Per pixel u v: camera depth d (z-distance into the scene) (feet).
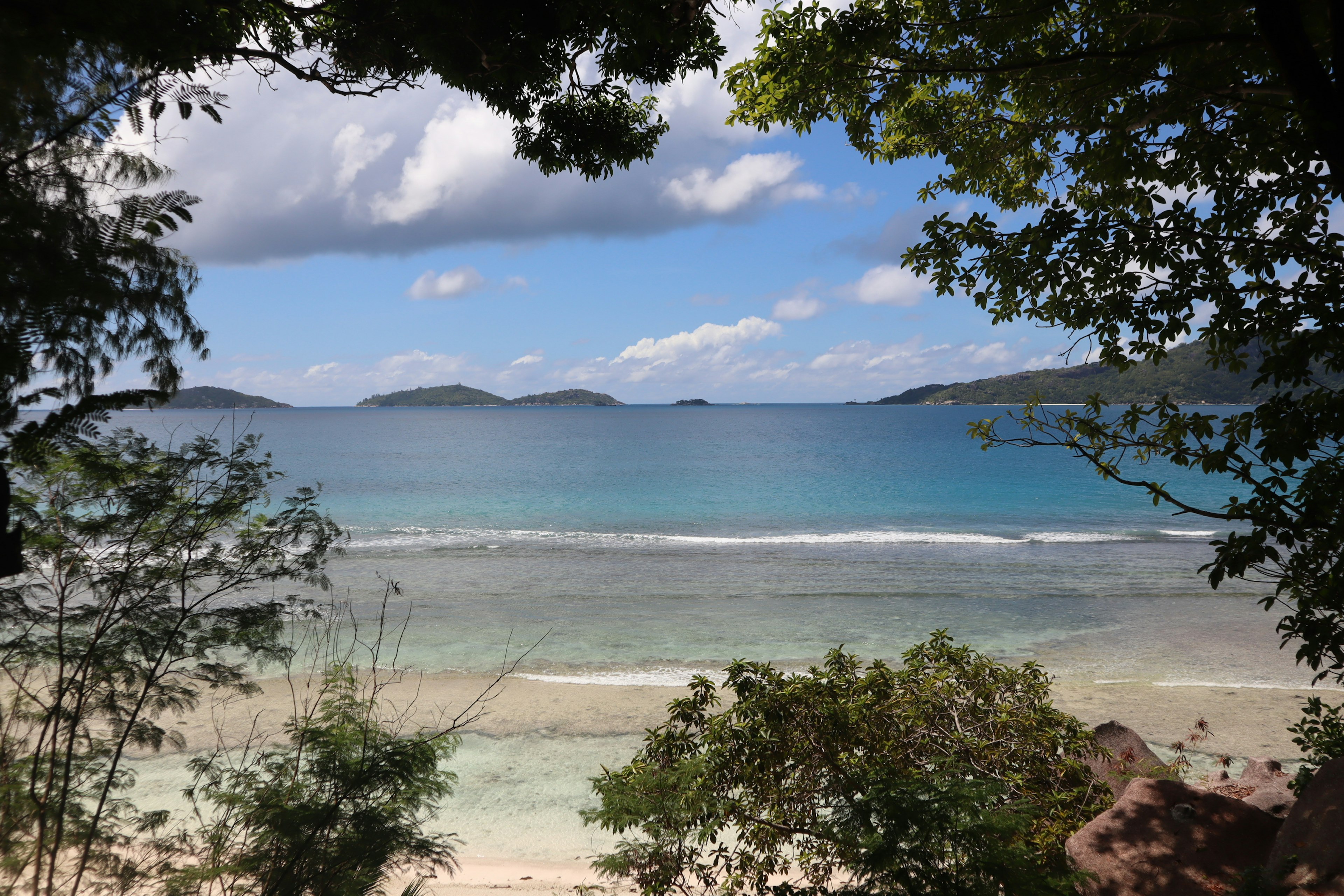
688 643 52.80
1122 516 127.44
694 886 20.30
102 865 13.75
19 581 13.12
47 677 13.39
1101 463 17.66
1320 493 14.33
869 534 108.58
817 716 19.01
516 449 305.32
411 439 380.78
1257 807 17.03
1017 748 19.06
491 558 87.86
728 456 270.26
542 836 27.61
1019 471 211.41
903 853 13.14
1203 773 31.86
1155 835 14.57
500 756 34.19
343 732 17.70
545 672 45.83
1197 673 46.16
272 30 20.36
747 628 56.75
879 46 19.79
